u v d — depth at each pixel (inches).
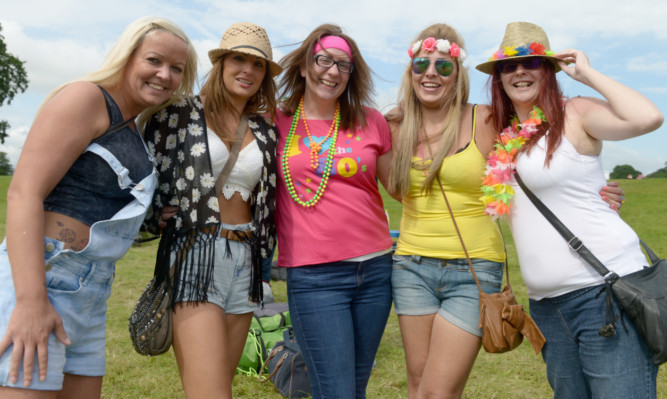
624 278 90.4
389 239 117.3
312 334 108.8
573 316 97.3
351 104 115.7
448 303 109.0
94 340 87.7
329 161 109.7
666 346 85.2
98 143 81.4
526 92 103.6
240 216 104.0
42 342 72.9
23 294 71.6
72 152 77.0
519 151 100.8
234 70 102.1
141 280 311.3
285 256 112.0
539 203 98.7
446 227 109.9
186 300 95.3
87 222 81.8
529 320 102.1
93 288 83.2
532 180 98.3
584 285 94.5
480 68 111.5
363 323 113.0
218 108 101.9
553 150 96.0
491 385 164.9
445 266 109.6
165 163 98.2
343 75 111.8
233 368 106.0
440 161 108.6
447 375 106.3
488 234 110.4
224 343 97.3
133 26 85.8
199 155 97.3
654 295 87.2
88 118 78.7
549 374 106.0
